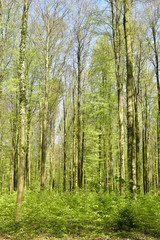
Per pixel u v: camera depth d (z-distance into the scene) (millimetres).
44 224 8133
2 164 32125
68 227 8070
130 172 10719
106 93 18891
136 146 16984
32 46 20281
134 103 17391
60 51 20531
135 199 9766
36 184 18547
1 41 17000
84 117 21781
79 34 19391
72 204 10234
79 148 18781
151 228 7945
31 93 20375
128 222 7883
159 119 20469
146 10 17672
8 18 16922
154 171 32406
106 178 21031
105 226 8164
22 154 9266
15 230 7617
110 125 19781
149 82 21266
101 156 20891
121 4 13320
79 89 19156
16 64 18734
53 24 18469
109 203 9172
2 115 20516
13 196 12367
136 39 17234
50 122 26812
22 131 9352
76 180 19781
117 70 14133
